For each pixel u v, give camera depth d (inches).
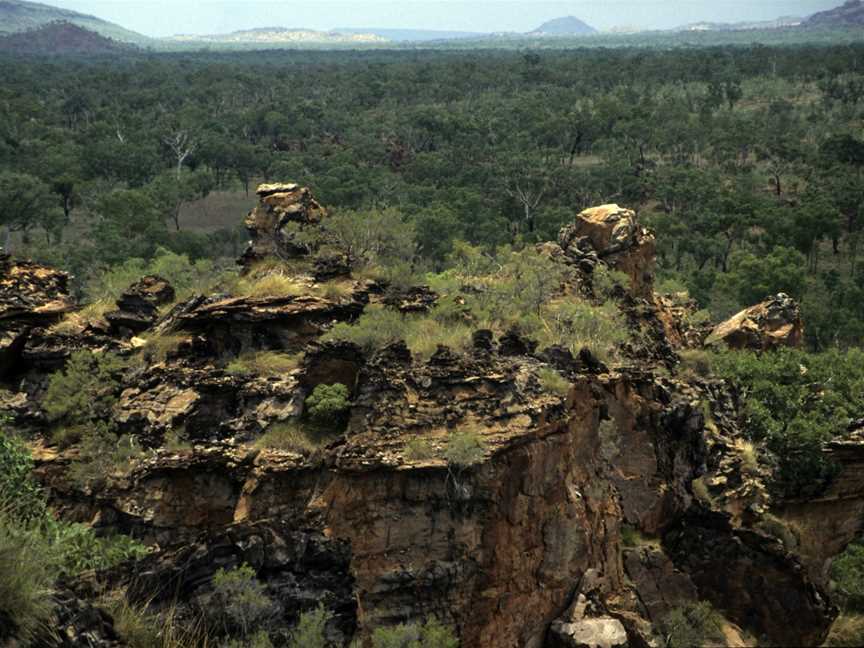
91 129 6574.8
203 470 933.8
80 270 3280.0
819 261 4675.2
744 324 1878.7
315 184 5022.1
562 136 6815.9
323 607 543.8
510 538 995.9
